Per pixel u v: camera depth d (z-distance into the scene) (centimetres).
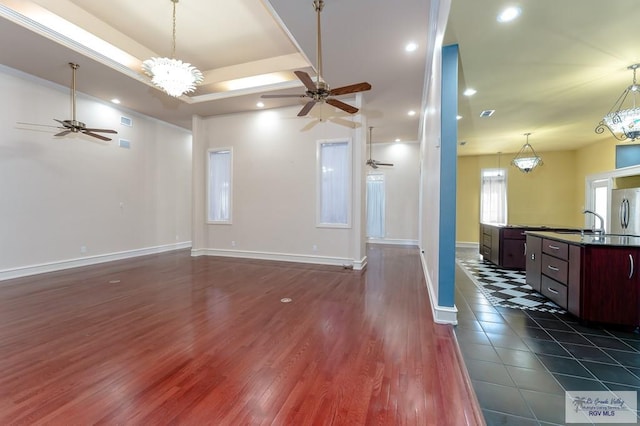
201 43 430
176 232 748
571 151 754
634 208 545
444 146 282
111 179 588
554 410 163
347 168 562
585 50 283
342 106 357
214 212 666
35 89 465
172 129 734
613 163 613
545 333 265
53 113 488
